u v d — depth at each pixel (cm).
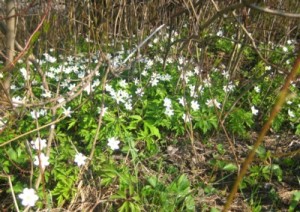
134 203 43
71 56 76
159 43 79
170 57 76
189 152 57
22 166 45
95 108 57
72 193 44
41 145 42
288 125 66
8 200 44
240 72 81
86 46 79
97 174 47
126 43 80
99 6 73
